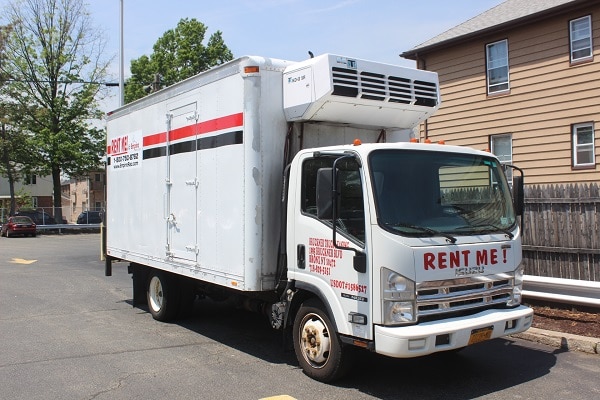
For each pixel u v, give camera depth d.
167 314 8.29
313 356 5.51
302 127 6.12
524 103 15.19
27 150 38.12
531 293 7.92
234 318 8.71
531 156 15.10
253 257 5.83
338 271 5.12
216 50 41.69
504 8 17.30
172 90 7.48
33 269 15.62
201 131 6.75
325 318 5.38
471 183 5.56
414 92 6.23
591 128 13.84
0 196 55.47
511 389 5.33
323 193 4.89
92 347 6.93
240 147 5.97
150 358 6.42
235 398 5.06
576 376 5.71
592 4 13.50
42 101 38.84
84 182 64.31
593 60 13.68
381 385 5.43
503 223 5.65
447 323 4.81
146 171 8.21
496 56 15.90
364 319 4.84
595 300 7.26
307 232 5.48
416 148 5.27
